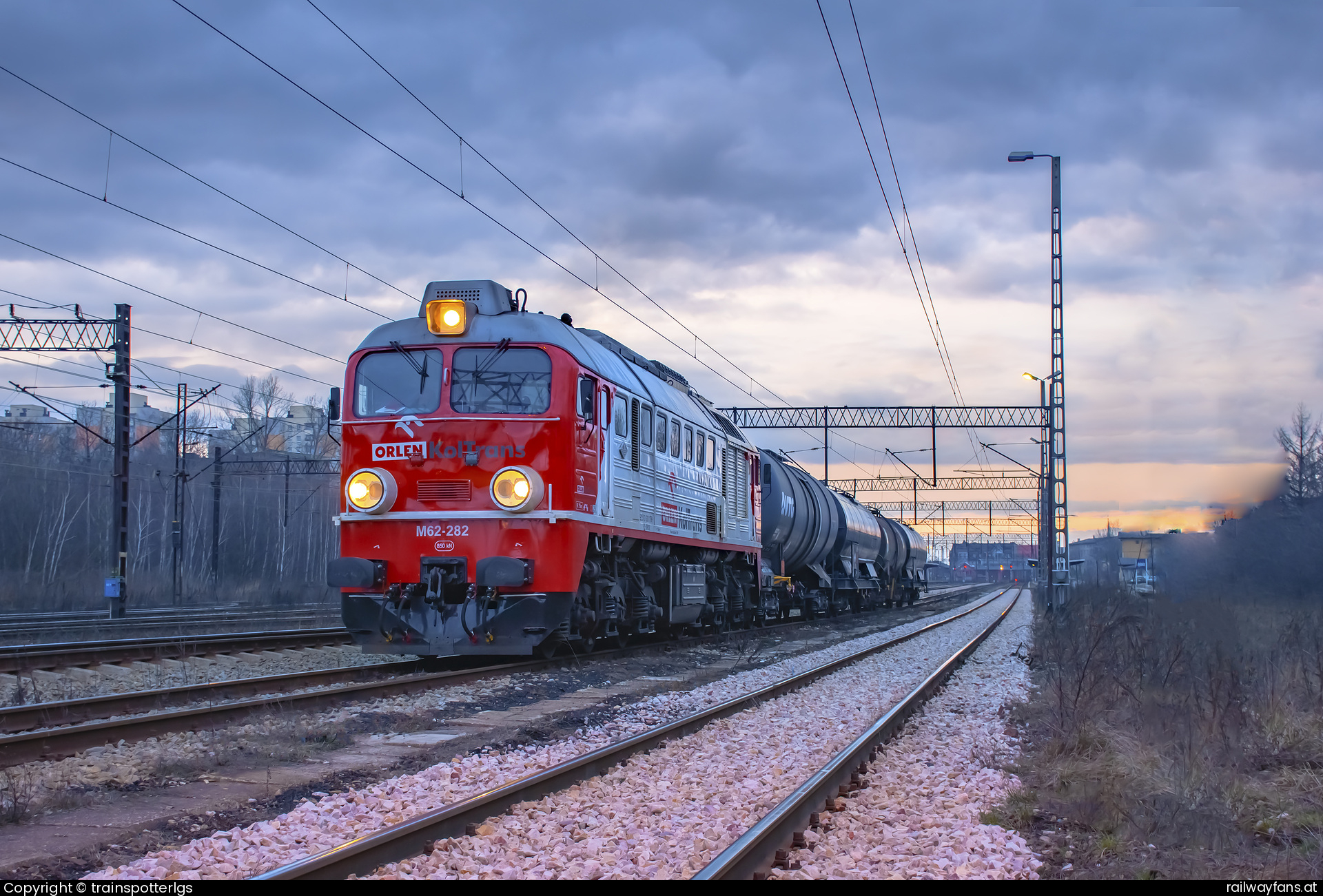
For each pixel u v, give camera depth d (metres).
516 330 13.60
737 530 22.03
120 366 28.06
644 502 16.11
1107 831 6.70
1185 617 20.23
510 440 13.18
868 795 7.30
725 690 12.98
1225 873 5.76
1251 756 8.87
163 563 55.66
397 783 7.18
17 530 50.66
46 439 61.62
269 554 60.56
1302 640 14.59
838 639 23.58
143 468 60.16
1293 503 27.62
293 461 44.12
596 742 9.16
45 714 9.28
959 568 140.88
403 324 13.94
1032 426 40.66
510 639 12.97
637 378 16.38
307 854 5.54
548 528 13.01
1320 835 6.44
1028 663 17.67
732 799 7.09
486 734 9.35
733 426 23.33
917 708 11.77
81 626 21.45
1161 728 9.37
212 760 7.75
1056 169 28.91
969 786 7.79
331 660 15.65
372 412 13.62
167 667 14.18
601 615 14.95
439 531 13.12
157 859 5.36
